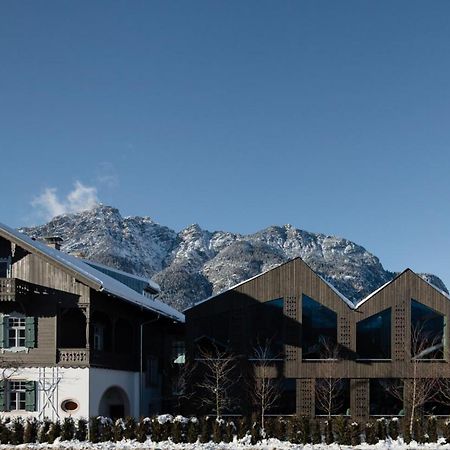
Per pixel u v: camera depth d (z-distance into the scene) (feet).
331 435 118.01
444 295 146.92
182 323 171.22
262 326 148.15
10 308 126.52
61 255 140.87
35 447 113.39
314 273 148.56
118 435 116.78
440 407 145.07
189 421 120.06
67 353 124.57
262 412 136.15
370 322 148.05
